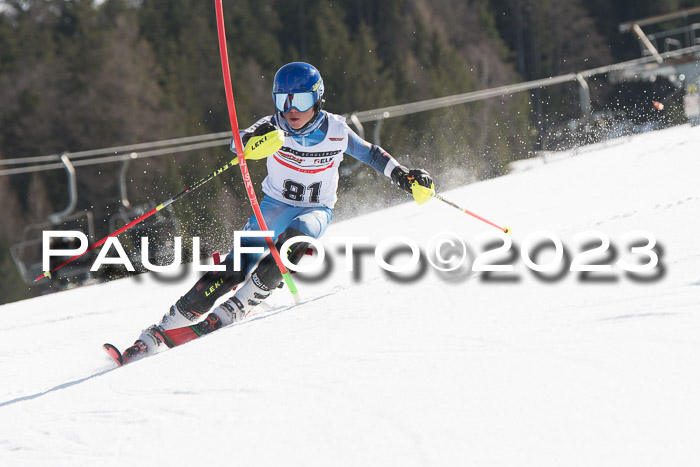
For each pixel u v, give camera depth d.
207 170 88.50
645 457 3.87
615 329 5.85
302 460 4.52
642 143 32.41
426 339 6.51
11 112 88.25
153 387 6.85
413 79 114.50
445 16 124.62
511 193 24.25
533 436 4.27
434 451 4.30
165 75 102.69
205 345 8.13
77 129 87.69
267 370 6.55
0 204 82.69
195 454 4.95
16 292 63.34
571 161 31.38
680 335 5.46
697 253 8.34
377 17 127.56
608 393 4.65
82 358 10.77
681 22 132.00
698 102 49.09
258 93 107.81
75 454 5.46
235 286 10.61
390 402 5.13
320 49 112.12
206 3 114.81
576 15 131.38
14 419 6.82
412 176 10.95
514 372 5.25
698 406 4.31
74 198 31.11
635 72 54.78
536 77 130.75
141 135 88.31
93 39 95.50
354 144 11.09
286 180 11.19
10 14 106.38
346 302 8.94
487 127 77.19
